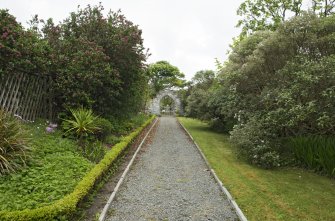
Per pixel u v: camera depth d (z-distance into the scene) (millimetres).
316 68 6828
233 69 11203
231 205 5098
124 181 6387
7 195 4191
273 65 9594
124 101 12477
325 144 7504
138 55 12070
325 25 8195
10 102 7961
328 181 6801
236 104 11297
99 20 11453
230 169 7742
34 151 6047
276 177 7074
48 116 9648
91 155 7012
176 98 49031
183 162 8758
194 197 5484
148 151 10508
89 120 8383
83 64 9672
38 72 9008
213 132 18188
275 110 8445
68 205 3854
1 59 7496
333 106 6664
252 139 8500
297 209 4941
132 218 4383
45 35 11062
